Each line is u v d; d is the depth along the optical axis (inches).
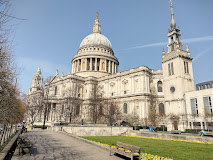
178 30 2805.1
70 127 1533.0
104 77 3457.2
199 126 2001.7
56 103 3191.4
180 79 2421.3
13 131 1317.7
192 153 677.9
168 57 2674.7
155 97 2751.0
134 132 1553.9
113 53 4756.4
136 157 552.1
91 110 2999.5
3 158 479.5
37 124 2869.1
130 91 2874.0
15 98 901.8
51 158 552.7
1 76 551.2
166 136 1211.2
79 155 600.7
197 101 2073.1
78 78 3432.6
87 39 4626.0
